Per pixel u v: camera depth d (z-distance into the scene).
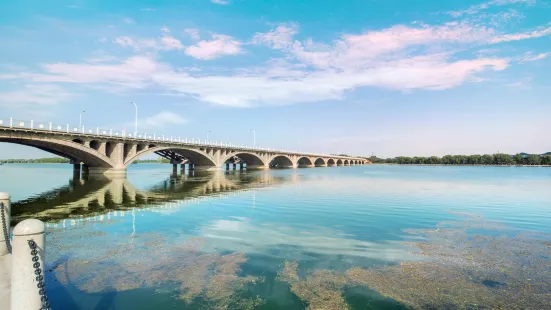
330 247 12.84
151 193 31.91
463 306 8.01
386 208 23.14
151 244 13.06
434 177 68.00
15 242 5.29
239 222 17.64
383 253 12.17
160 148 63.72
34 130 41.50
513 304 8.12
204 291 8.66
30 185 42.44
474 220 19.05
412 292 8.77
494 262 11.27
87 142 49.56
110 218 18.62
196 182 47.53
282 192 33.50
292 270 10.24
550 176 75.81
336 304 8.05
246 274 9.88
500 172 104.56
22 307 5.28
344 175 73.31
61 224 16.91
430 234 15.36
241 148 96.62
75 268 10.27
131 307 7.73
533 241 14.23
